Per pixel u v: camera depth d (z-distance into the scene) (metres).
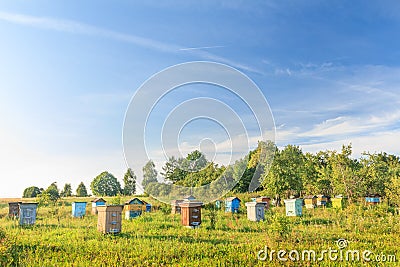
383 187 39.81
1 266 9.84
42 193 36.22
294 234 14.11
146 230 16.42
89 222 20.47
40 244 12.37
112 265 10.12
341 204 31.38
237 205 28.09
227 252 11.54
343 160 39.62
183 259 10.62
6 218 24.42
